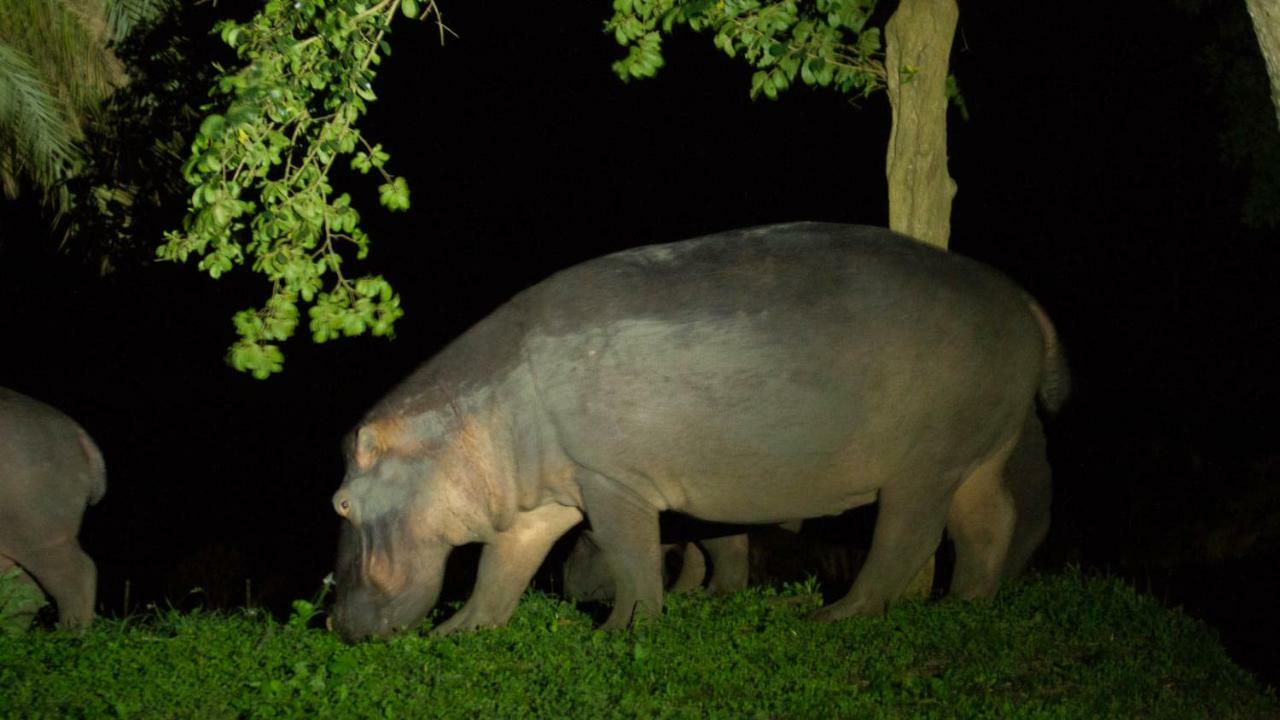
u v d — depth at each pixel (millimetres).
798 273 8977
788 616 9312
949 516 9695
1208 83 12805
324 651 8797
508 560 9406
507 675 8148
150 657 8617
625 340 8852
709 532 10680
